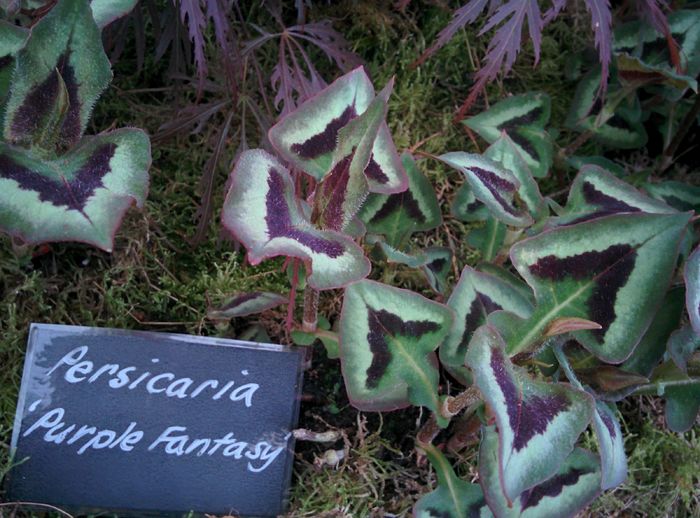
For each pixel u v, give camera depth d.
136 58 0.32
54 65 0.21
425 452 0.27
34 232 0.19
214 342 0.25
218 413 0.25
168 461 0.25
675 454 0.30
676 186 0.34
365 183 0.19
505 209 0.25
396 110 0.34
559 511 0.23
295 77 0.30
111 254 0.29
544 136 0.33
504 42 0.29
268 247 0.18
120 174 0.21
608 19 0.29
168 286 0.29
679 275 0.28
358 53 0.34
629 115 0.35
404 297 0.24
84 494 0.25
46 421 0.24
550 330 0.20
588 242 0.22
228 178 0.30
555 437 0.19
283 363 0.26
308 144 0.21
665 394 0.27
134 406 0.25
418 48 0.35
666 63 0.35
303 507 0.26
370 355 0.24
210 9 0.26
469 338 0.25
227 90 0.30
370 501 0.27
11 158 0.20
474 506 0.25
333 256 0.19
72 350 0.25
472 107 0.35
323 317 0.27
